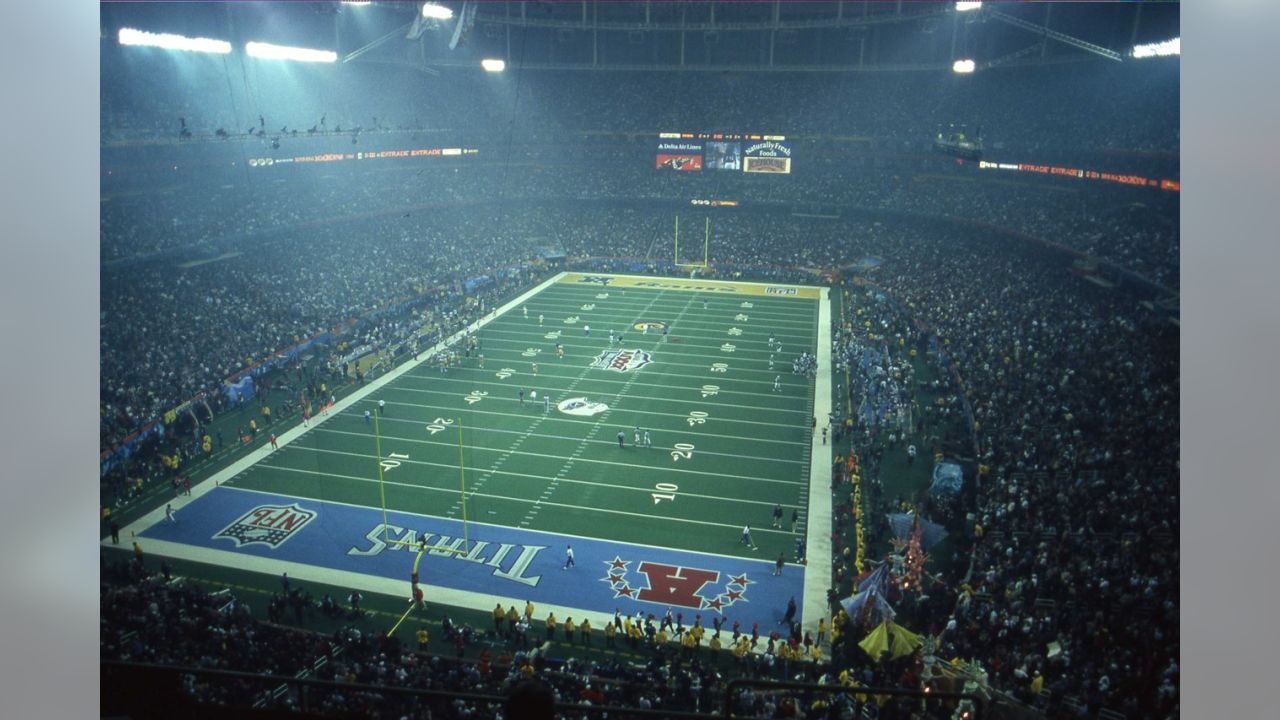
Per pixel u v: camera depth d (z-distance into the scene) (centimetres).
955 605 2480
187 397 4034
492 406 4359
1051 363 3931
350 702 2017
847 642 2459
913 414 4091
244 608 2498
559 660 2408
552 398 4472
